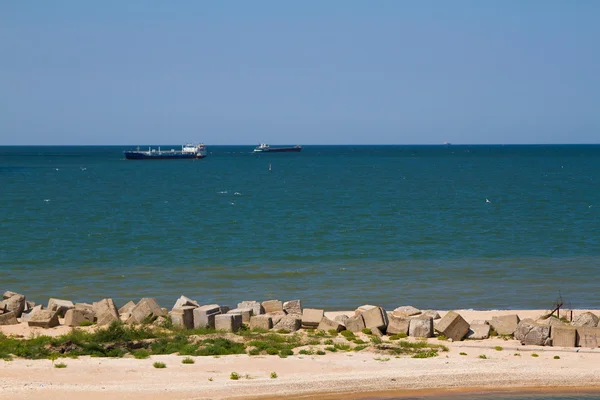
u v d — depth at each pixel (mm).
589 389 27625
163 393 26219
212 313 35781
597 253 64875
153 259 62219
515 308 44250
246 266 58906
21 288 50688
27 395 25484
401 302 46000
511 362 30281
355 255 64125
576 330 33000
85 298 47688
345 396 26672
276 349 31734
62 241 72000
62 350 31438
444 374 28734
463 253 65062
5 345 31422
